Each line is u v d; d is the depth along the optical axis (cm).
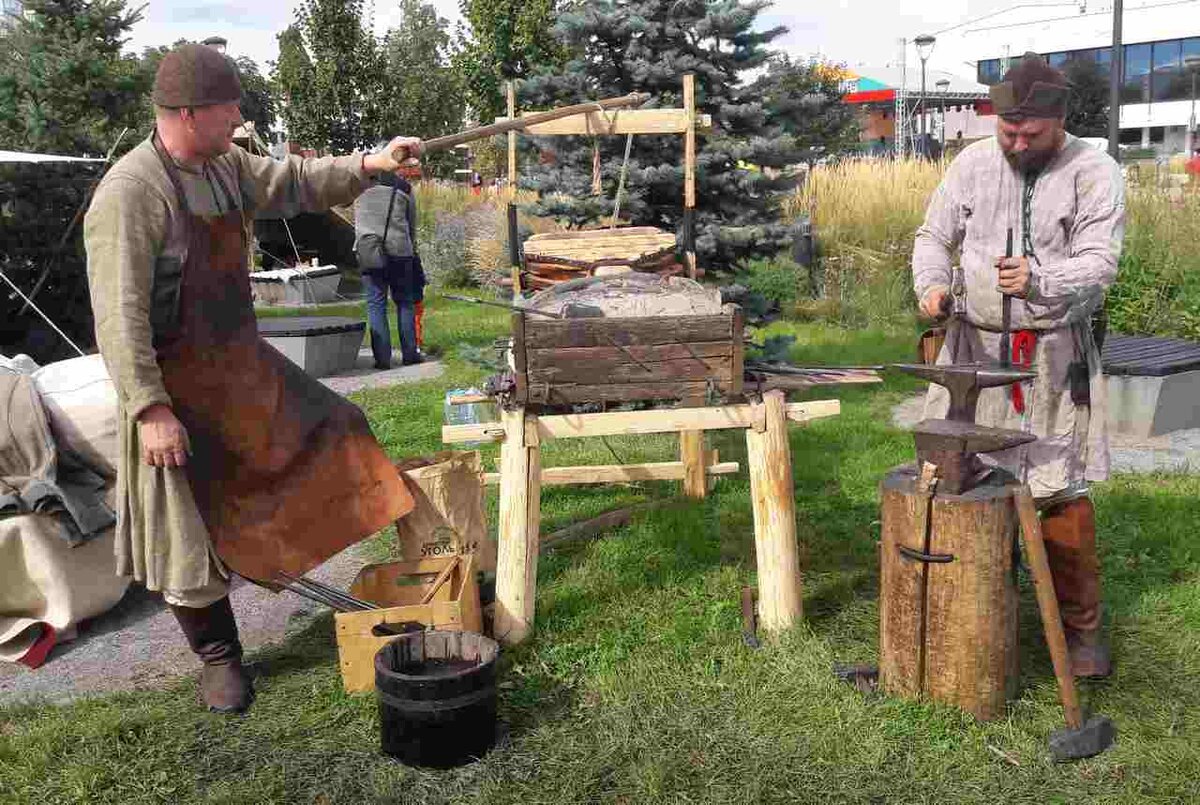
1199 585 404
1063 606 342
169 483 312
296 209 356
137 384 295
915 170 1329
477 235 1579
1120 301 872
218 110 308
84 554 402
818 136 1850
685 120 455
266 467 336
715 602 399
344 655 337
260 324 975
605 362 354
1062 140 321
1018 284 303
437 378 901
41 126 1152
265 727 321
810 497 529
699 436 511
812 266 1166
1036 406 327
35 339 995
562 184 652
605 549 453
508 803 280
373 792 287
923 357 361
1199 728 307
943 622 307
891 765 292
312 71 2273
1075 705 300
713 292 401
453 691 292
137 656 383
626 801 281
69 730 320
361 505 357
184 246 310
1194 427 675
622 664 351
